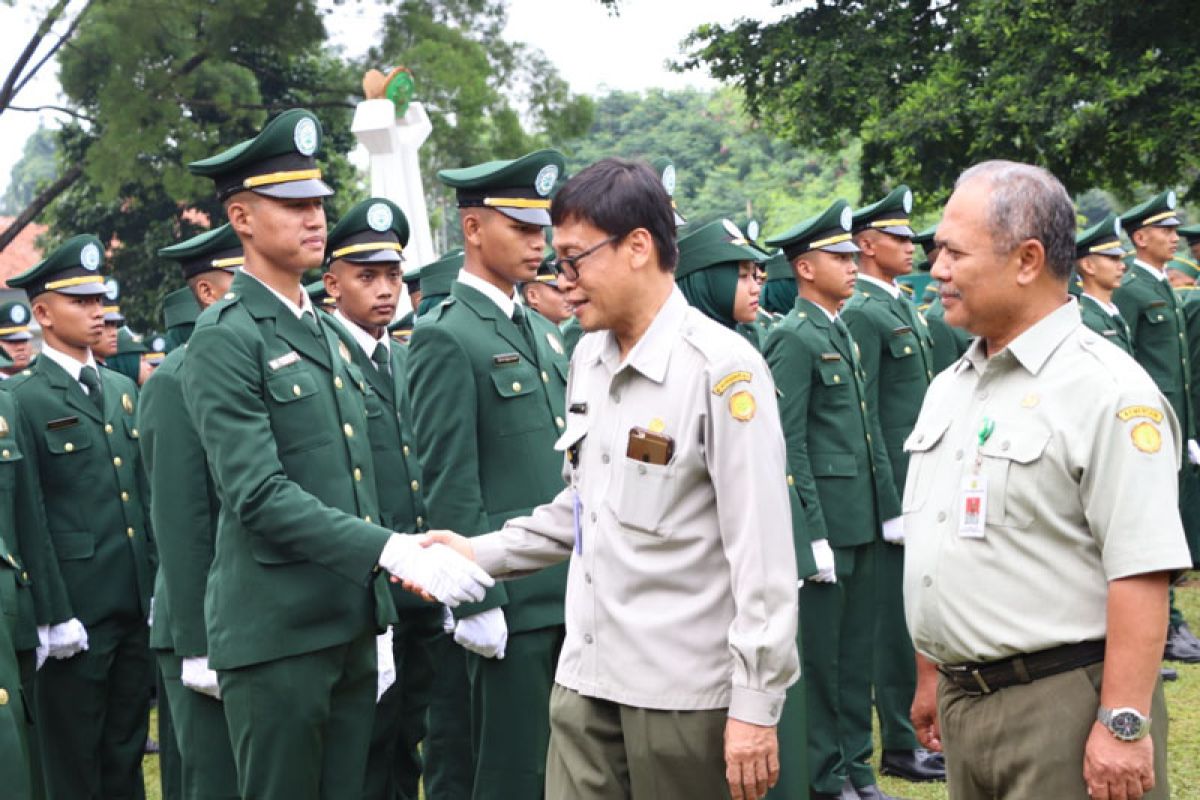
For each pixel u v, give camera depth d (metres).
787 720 3.66
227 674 3.31
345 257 4.77
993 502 2.39
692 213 41.41
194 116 19.08
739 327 4.64
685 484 2.51
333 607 3.28
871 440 4.96
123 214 20.45
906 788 5.11
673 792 2.51
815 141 15.00
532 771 3.85
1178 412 7.73
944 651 2.48
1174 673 6.46
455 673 4.58
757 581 2.42
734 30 14.86
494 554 2.99
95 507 4.99
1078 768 2.33
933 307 6.27
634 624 2.53
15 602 3.79
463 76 18.64
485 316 3.95
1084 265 6.94
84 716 4.86
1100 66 11.73
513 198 3.91
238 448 3.19
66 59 16.98
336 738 3.41
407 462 4.95
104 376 5.30
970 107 12.30
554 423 3.98
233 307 3.34
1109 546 2.28
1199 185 13.81
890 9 13.98
